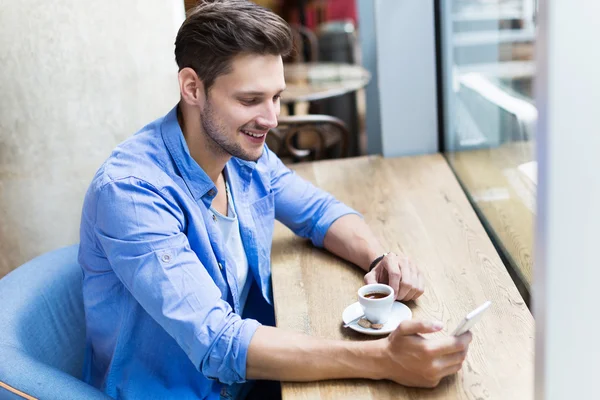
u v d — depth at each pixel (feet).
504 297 4.83
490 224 6.33
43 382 4.25
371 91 9.96
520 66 5.39
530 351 4.17
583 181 2.67
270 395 5.55
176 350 4.79
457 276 5.23
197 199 4.81
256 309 5.78
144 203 4.41
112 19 6.52
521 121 5.32
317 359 4.07
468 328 3.97
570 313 2.79
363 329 4.49
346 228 5.74
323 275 5.45
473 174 6.98
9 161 6.86
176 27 6.73
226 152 4.74
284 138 10.12
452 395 3.85
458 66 7.48
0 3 6.41
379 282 5.14
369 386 4.00
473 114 6.90
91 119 6.75
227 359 4.20
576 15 2.53
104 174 4.52
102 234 4.49
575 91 2.59
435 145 8.44
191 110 4.66
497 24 5.99
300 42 17.87
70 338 5.27
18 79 6.61
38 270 5.26
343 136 10.04
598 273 2.75
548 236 2.72
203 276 4.39
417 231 6.14
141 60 6.67
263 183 5.54
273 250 6.00
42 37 6.49
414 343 3.87
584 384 2.85
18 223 7.06
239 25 4.23
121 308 4.83
